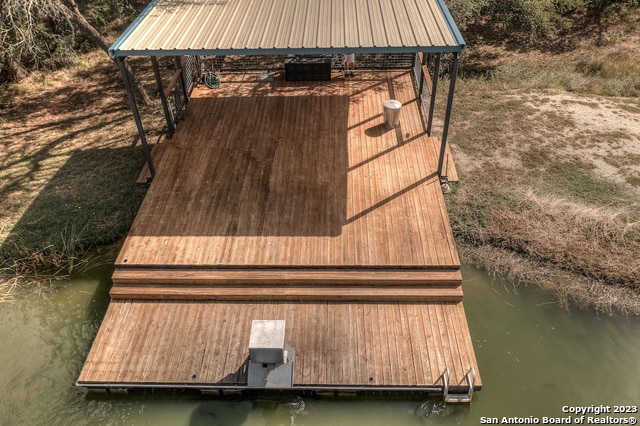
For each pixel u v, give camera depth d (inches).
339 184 324.8
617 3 591.8
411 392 238.8
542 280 296.4
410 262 270.1
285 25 297.9
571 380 248.7
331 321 259.0
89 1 552.4
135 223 300.7
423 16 301.4
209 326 259.3
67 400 245.8
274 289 269.9
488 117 426.0
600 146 386.3
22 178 380.5
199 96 428.1
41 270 316.2
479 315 279.9
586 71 510.9
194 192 322.7
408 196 313.7
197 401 241.3
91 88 505.0
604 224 317.4
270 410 237.0
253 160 348.8
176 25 302.4
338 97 421.1
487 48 578.2
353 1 326.6
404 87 434.9
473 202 338.3
